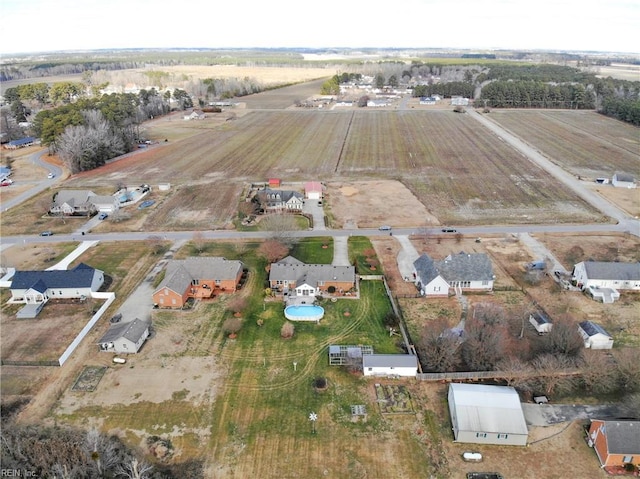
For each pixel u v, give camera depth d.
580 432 52.59
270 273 80.69
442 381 60.19
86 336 68.69
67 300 78.25
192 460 49.25
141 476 46.22
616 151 164.50
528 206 116.81
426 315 73.69
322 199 122.38
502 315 68.31
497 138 185.50
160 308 75.44
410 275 85.12
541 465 48.72
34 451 48.88
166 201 123.00
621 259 89.62
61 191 118.38
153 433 52.41
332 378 60.56
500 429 50.81
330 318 72.75
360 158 161.00
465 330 66.69
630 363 57.97
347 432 52.66
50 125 163.75
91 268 82.19
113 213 112.19
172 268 80.19
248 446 50.91
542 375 58.00
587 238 99.00
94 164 153.88
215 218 111.25
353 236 100.75
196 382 59.78
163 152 173.00
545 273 84.94
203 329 70.12
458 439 51.31
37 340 68.06
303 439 51.75
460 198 122.81
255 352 65.19
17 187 137.25
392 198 123.19
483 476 47.47
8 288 82.25
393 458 49.56
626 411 55.03
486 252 93.38
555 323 66.06
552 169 145.50
